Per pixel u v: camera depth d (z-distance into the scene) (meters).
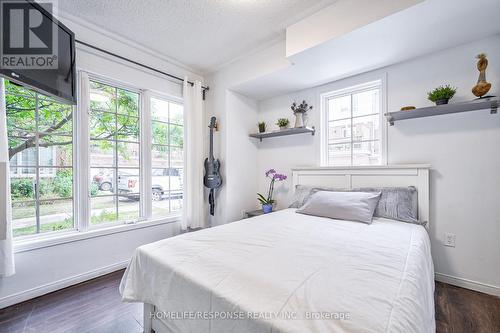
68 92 1.71
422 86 2.09
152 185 2.66
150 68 2.55
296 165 3.00
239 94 3.11
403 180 2.12
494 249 1.78
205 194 3.14
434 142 2.04
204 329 0.86
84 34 2.07
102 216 2.28
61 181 2.04
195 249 1.22
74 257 2.00
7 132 1.71
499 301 1.69
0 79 1.56
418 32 1.72
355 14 1.68
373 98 2.51
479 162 1.85
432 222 2.04
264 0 1.78
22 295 1.72
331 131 2.79
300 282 0.86
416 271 0.98
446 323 1.46
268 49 2.47
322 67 2.30
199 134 2.95
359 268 0.98
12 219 1.77
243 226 1.71
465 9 1.46
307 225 1.73
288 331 0.63
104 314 1.59
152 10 1.89
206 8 1.87
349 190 2.28
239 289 0.84
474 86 1.77
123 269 2.31
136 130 2.56
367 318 0.65
